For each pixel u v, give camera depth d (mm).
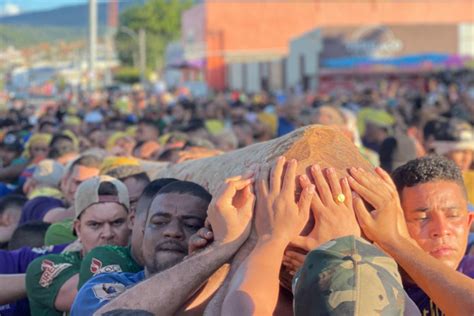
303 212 3021
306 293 2502
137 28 76875
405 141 7195
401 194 3551
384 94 34438
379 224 3094
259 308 2816
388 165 7168
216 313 2994
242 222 3074
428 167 3537
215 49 62750
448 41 50125
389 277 2520
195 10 65000
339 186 3088
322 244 2750
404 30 49125
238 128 12156
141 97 29641
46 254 5059
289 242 2992
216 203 3107
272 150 3342
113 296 3459
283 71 55562
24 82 56406
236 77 62094
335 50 48312
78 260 4691
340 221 3027
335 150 3252
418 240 3498
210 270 3039
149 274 3697
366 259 2521
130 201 5375
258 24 63250
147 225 3727
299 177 3104
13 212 6953
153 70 76938
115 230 4855
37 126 15664
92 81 29391
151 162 6941
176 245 3660
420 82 46312
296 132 3355
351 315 2424
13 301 4770
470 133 7703
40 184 7855
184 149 7102
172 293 3018
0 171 9711
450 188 3502
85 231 4855
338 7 64812
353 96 31047
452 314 2951
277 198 3053
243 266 2938
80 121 18875
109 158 6863
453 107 20531
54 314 4586
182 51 63844
